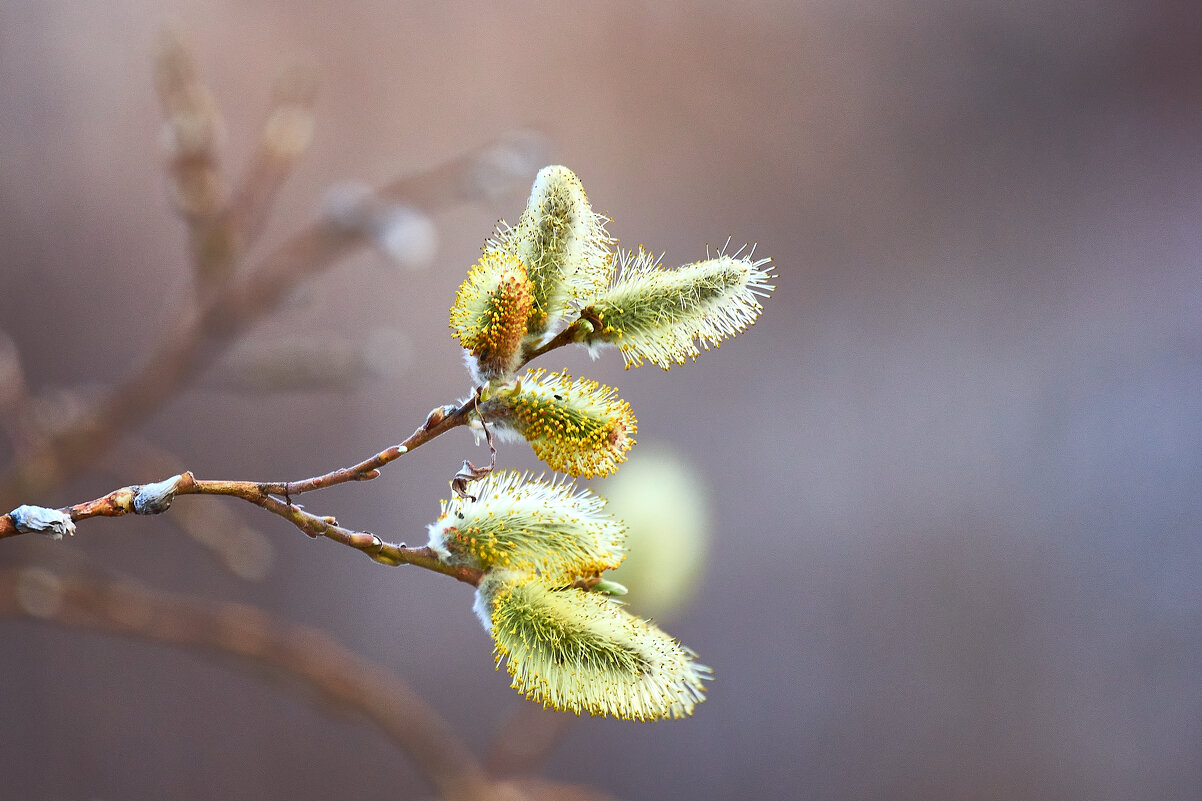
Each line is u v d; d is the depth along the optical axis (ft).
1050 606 3.87
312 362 2.39
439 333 3.55
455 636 3.45
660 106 4.02
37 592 2.29
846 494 3.91
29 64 3.27
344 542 1.90
